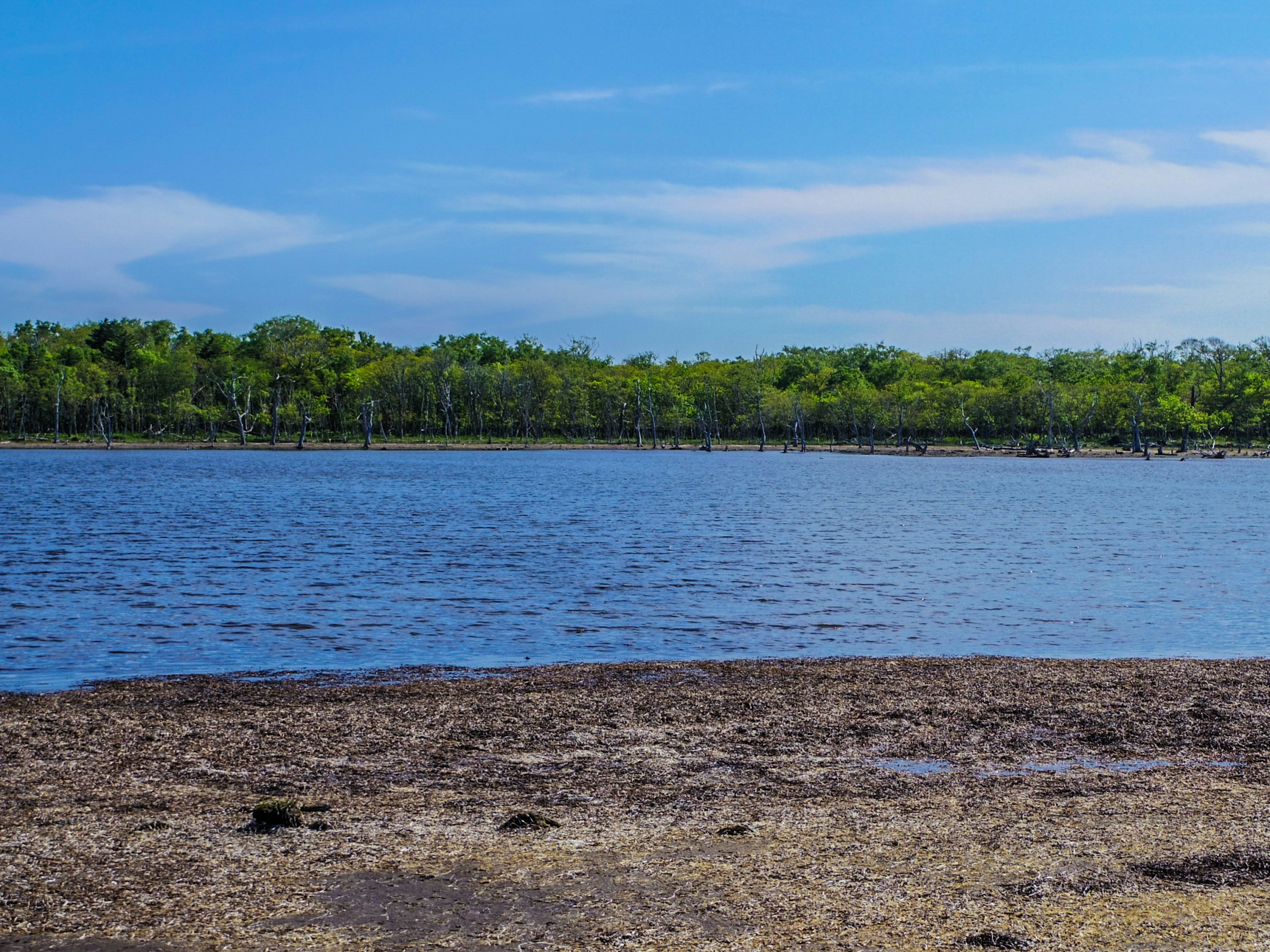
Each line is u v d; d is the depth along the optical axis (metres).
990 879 11.49
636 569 46.25
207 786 15.53
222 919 10.52
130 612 34.19
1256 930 10.09
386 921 10.46
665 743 18.41
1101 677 24.16
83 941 10.02
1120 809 14.45
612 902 10.92
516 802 14.85
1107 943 9.82
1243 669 25.05
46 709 20.67
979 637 31.25
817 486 120.88
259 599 37.00
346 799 14.94
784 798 15.10
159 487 105.38
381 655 27.95
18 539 56.59
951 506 89.50
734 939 10.02
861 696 22.08
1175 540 60.56
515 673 24.94
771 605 36.97
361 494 99.56
